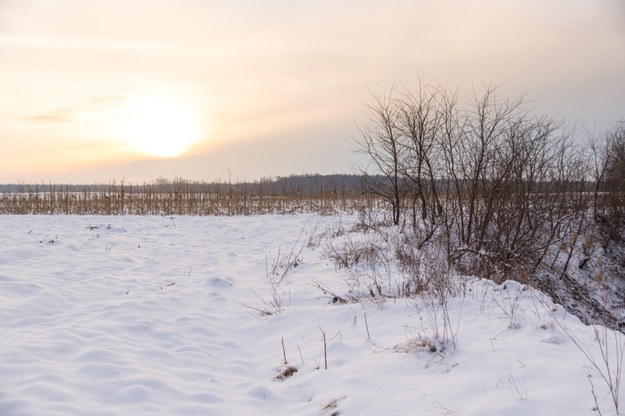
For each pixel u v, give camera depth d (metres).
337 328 6.35
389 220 16.17
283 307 7.75
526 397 3.58
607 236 17.16
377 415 3.77
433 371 4.48
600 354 4.38
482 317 5.80
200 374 5.09
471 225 12.21
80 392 4.25
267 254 12.92
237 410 4.25
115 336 5.92
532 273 12.05
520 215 11.97
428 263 8.78
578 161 15.78
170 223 19.45
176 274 10.05
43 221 18.95
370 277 8.73
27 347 5.15
